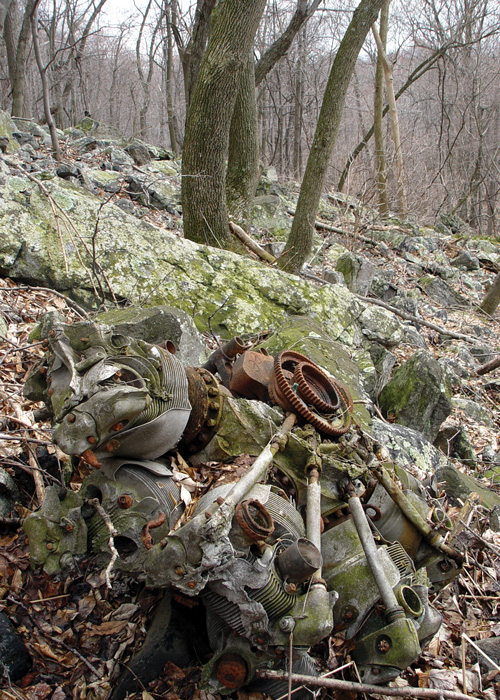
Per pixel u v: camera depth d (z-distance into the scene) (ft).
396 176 58.49
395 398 18.53
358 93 94.17
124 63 103.91
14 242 16.79
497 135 83.35
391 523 9.73
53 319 10.53
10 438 10.00
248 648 7.39
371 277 32.37
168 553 6.79
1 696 7.49
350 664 8.11
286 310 19.75
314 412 9.82
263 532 6.95
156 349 8.59
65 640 8.26
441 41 71.05
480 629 10.61
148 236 19.01
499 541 12.60
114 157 38.88
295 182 53.57
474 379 27.22
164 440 8.46
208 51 23.31
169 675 8.11
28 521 8.32
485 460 19.52
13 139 34.42
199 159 24.79
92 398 7.50
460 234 58.59
